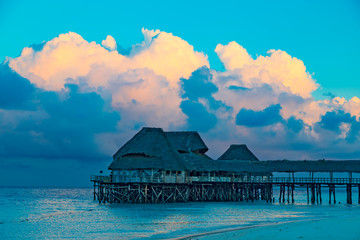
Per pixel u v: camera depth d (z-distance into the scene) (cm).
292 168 8469
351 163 8350
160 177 7550
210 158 9588
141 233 4066
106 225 4731
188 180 8031
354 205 7762
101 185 7981
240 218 5344
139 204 7238
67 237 3956
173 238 3628
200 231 4106
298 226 3788
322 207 7231
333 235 3119
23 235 4119
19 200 11444
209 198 8475
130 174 7569
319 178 8250
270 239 3105
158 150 7800
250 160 9238
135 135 8250
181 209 6500
